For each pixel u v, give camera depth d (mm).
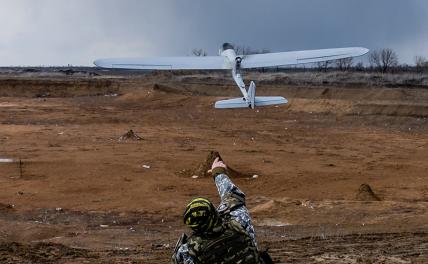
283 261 12836
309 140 52781
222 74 127438
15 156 41344
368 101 72312
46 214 25672
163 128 60188
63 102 88750
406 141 52000
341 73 110125
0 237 18531
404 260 12906
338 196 30078
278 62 30703
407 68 126188
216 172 5641
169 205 27969
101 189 31406
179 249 5164
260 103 30906
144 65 29141
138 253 14422
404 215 22938
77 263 12930
